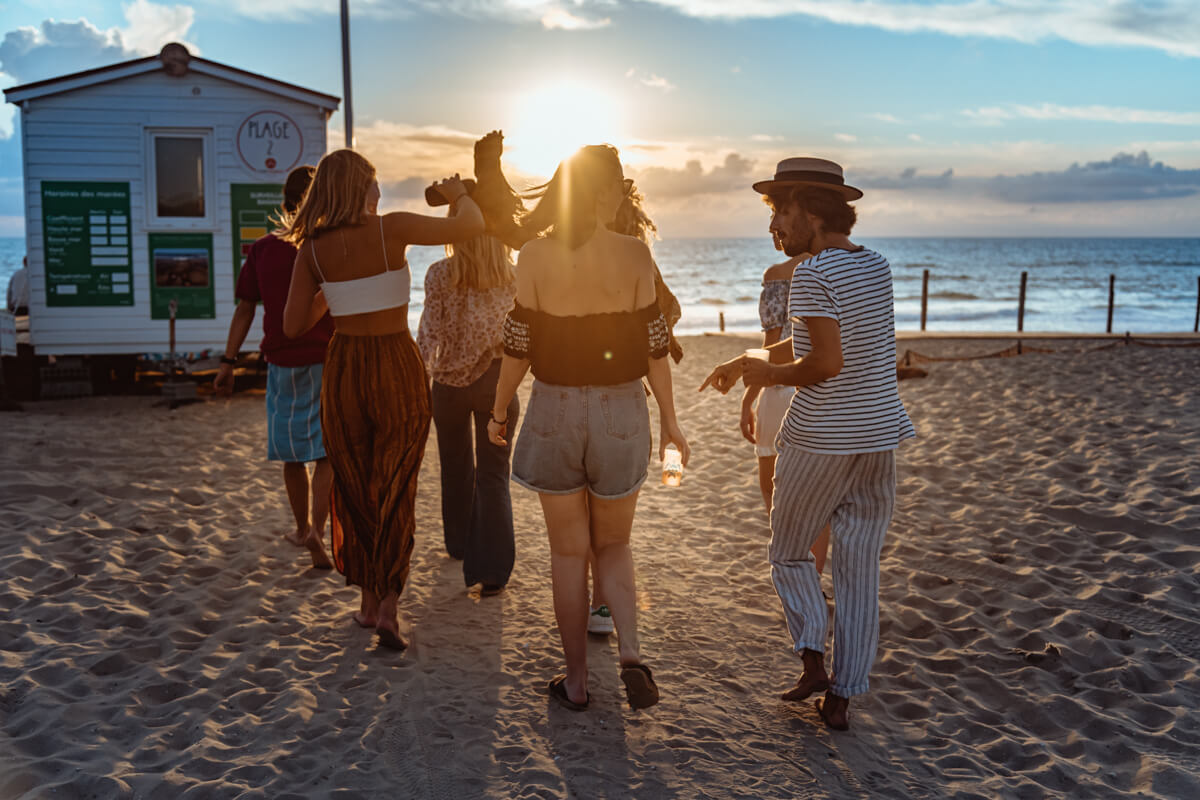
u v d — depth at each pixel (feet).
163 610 13.35
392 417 12.10
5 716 10.07
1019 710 11.02
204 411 31.94
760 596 14.75
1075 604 13.84
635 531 18.35
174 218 35.29
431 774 9.25
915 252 428.56
